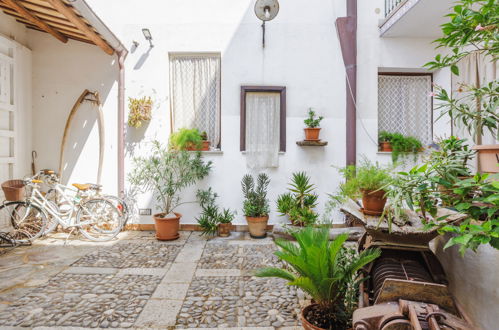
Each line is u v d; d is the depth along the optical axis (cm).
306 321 193
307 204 472
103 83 496
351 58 489
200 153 485
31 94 499
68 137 498
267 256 379
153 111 493
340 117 500
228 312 249
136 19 496
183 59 507
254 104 499
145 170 488
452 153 182
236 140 497
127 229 492
